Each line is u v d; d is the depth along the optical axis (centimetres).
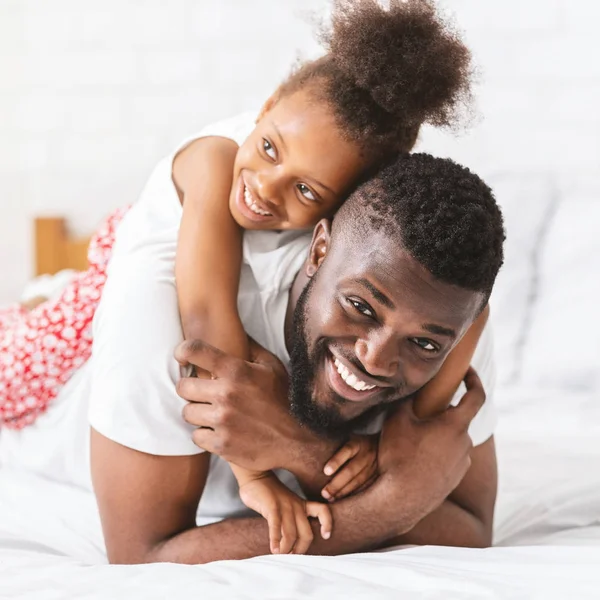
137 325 111
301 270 115
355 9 106
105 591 84
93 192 267
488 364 127
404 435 109
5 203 272
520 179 223
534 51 236
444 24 108
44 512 131
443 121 109
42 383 144
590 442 165
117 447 108
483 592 82
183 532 110
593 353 203
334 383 102
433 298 95
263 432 106
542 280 212
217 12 255
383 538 109
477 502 123
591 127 233
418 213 96
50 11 266
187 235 114
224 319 111
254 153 112
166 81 260
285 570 88
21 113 270
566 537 121
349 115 106
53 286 213
